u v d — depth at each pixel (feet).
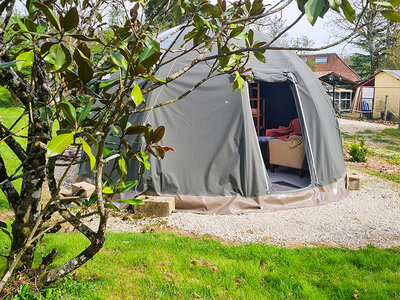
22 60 5.40
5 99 5.02
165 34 27.40
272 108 41.63
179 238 17.39
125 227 19.36
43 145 6.95
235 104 22.90
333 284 12.77
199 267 13.44
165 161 22.40
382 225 20.35
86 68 5.76
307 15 4.17
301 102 25.27
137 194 22.29
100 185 6.15
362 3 5.04
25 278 8.52
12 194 7.93
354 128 72.59
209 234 18.62
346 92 106.63
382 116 95.81
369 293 12.03
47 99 7.41
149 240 16.79
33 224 7.96
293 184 27.37
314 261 14.90
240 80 7.76
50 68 5.29
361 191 27.76
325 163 24.85
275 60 26.40
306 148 24.75
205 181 22.21
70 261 8.34
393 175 33.60
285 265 14.42
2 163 7.80
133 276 12.53
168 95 23.06
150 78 5.62
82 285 11.20
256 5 5.98
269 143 31.24
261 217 21.25
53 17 4.45
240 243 17.39
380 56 114.62
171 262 13.89
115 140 23.06
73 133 4.81
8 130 6.25
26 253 8.55
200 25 5.87
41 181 7.93
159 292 11.43
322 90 29.86
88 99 6.89
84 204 7.87
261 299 11.24
